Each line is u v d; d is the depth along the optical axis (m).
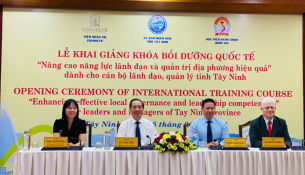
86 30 4.21
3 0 4.02
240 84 4.30
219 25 4.30
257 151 2.78
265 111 3.32
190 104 4.27
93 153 2.70
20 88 4.12
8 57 4.11
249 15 4.33
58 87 4.16
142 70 4.25
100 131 4.20
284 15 4.32
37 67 4.14
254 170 2.76
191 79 4.28
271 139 2.87
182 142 2.75
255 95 4.31
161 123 4.25
